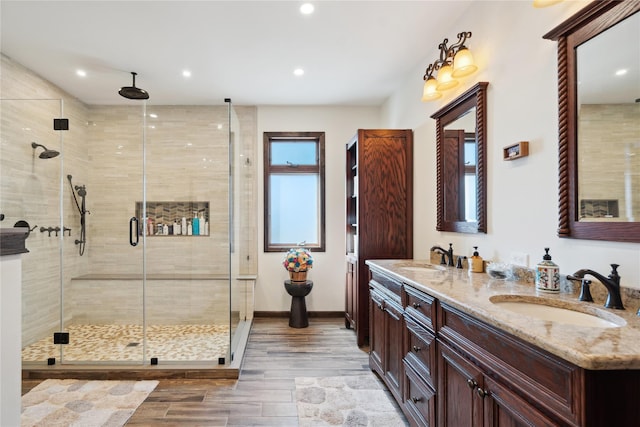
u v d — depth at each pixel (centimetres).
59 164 334
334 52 284
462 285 163
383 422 195
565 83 142
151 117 404
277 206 435
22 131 299
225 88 361
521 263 173
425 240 294
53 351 291
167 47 272
